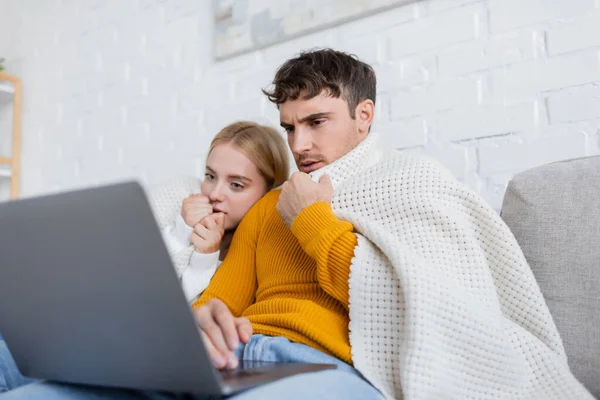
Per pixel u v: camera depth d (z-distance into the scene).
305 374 0.61
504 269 0.82
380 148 1.03
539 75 1.26
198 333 0.49
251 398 0.54
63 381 0.66
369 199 0.86
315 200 0.84
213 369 0.49
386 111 1.46
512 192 0.96
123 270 0.50
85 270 0.52
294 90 0.97
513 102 1.29
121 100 2.04
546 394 0.72
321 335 0.74
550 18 1.25
